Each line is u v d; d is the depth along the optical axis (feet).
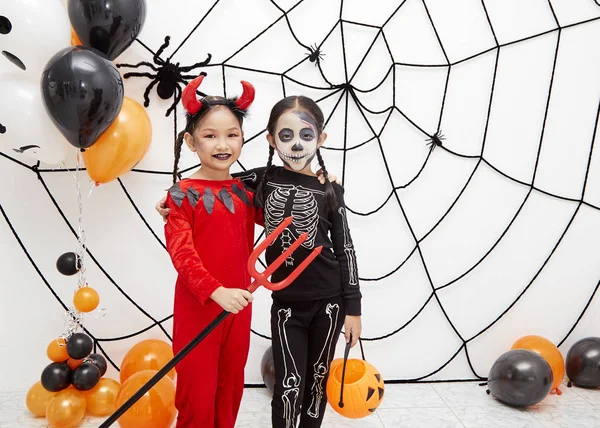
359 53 7.07
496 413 6.68
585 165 7.54
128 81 6.68
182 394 5.17
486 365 7.67
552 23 7.27
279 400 5.27
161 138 6.84
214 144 5.01
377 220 7.35
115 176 6.06
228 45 6.85
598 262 7.69
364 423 6.42
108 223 6.91
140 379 5.82
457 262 7.54
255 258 4.61
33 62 5.28
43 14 5.14
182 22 6.73
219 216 5.07
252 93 5.10
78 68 4.99
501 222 7.54
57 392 6.22
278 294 5.33
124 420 5.66
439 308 7.57
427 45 7.16
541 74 7.34
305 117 5.16
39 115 5.39
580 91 7.40
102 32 5.37
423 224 7.43
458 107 7.30
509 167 7.47
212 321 4.75
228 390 5.42
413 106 7.25
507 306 7.66
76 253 6.82
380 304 7.47
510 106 7.37
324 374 5.50
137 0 5.48
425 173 7.36
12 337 6.94
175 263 4.88
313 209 5.21
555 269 7.67
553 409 6.80
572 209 7.61
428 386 7.45
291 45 6.95
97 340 7.08
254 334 7.25
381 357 7.55
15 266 6.84
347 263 5.34
